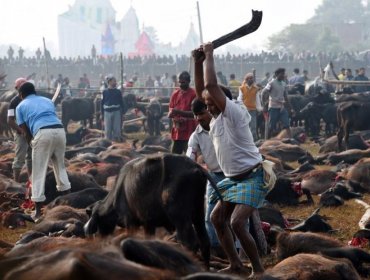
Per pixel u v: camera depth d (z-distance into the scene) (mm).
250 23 7602
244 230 7883
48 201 13375
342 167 16828
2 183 14266
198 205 8422
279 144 20109
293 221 11938
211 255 9297
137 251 4523
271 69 59000
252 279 7711
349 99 25469
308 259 7930
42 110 12547
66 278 3795
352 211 12719
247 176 7867
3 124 23078
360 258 8820
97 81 58562
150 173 8453
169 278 4000
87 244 4500
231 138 7820
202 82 8281
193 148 9008
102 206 8906
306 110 25703
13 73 58562
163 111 29188
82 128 25078
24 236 9820
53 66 59094
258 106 21953
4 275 4016
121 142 23688
